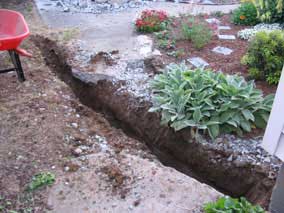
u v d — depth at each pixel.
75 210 2.30
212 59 4.20
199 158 3.00
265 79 3.71
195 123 3.05
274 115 2.08
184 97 3.17
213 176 2.91
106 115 3.69
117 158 2.77
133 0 6.58
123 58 4.25
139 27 5.01
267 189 2.60
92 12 5.95
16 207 2.31
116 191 2.45
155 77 3.65
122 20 5.55
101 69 4.04
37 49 4.51
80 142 2.94
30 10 5.98
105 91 3.81
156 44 4.62
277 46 3.59
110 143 3.00
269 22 5.20
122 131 3.42
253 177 2.72
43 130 3.04
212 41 4.71
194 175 3.02
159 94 3.50
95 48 4.51
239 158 2.82
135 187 2.48
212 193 2.43
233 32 5.02
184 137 3.12
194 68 3.96
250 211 2.12
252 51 3.73
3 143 2.87
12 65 4.04
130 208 2.32
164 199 2.38
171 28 4.98
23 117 3.19
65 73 4.22
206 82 3.35
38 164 2.67
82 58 4.28
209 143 2.98
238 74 3.81
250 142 2.96
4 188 2.44
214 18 5.59
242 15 5.30
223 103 3.15
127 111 3.56
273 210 2.37
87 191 2.44
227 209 2.12
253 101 3.12
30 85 3.71
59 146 2.87
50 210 2.30
